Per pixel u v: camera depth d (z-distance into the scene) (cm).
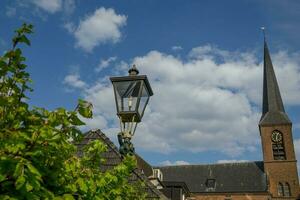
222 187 5834
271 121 5928
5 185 264
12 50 296
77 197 353
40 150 282
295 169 5572
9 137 274
